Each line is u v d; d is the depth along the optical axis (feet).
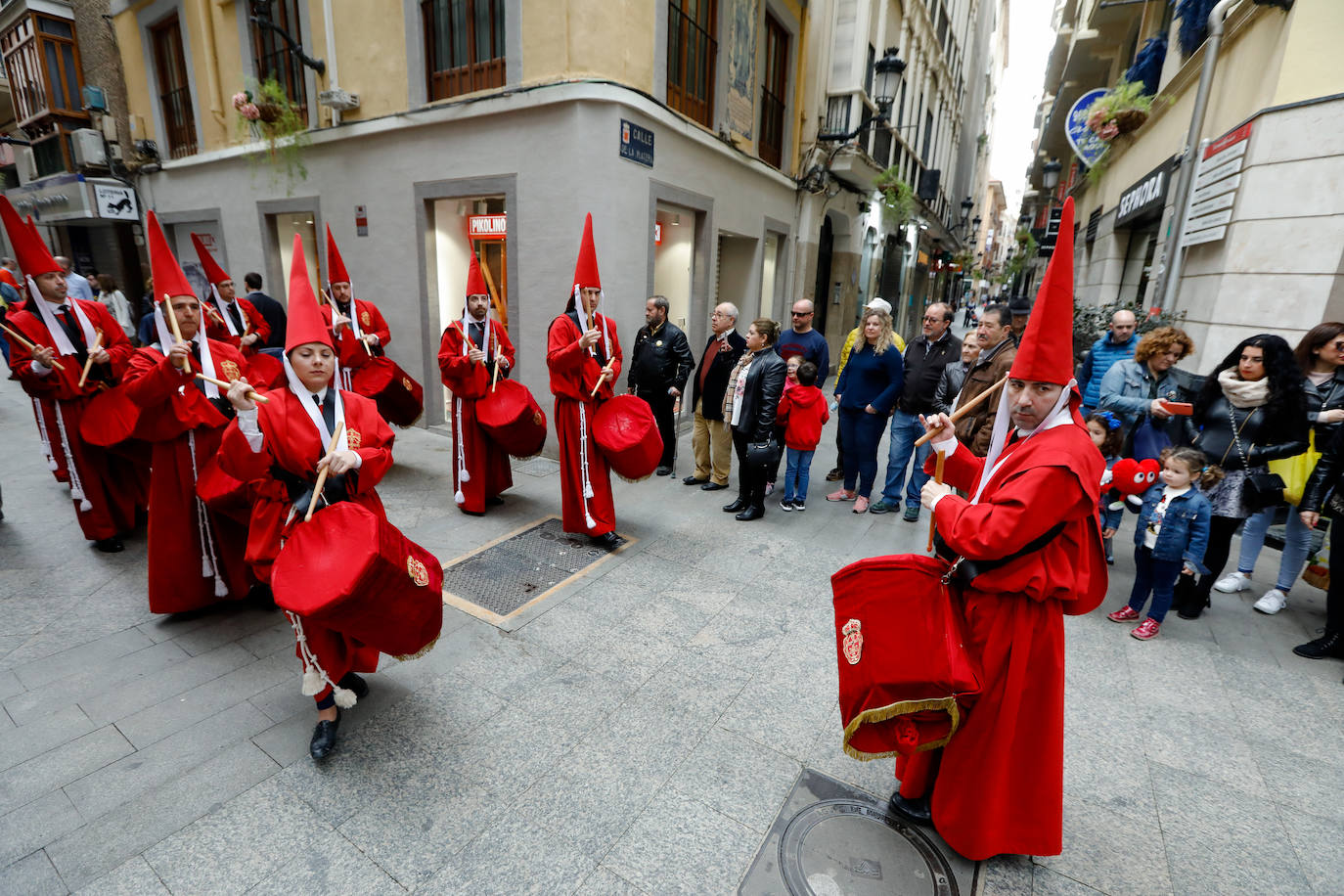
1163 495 11.60
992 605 6.30
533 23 18.93
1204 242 19.40
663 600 12.60
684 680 10.05
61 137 36.17
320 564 6.87
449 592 12.66
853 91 33.17
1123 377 14.92
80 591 12.22
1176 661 11.13
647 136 20.01
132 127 33.96
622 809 7.54
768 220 29.71
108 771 7.84
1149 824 7.66
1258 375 12.03
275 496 8.11
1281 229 16.56
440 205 22.90
